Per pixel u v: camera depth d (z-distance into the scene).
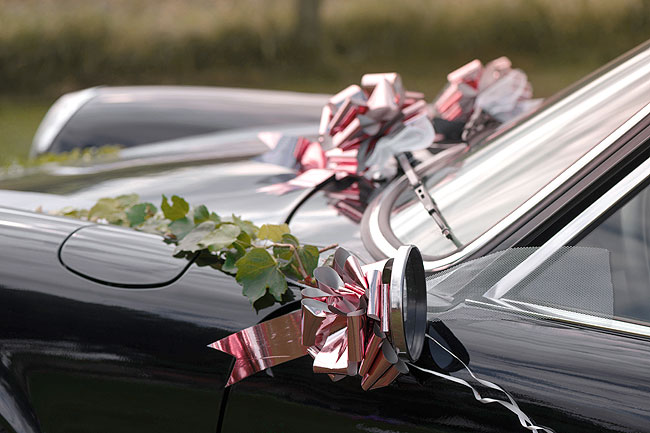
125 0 25.23
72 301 2.82
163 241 2.89
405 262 2.57
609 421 2.59
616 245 2.69
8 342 2.83
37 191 3.38
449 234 2.79
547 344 2.64
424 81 21.55
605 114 2.84
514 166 2.85
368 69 23.59
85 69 22.30
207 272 2.81
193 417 2.75
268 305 2.75
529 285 2.69
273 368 2.71
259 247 2.78
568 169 2.73
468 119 3.34
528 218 2.72
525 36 23.80
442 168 3.02
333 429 2.68
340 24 24.59
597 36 23.62
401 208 2.92
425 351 2.66
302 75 23.25
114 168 3.58
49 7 24.27
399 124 3.18
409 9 24.59
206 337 2.75
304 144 3.30
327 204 3.05
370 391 2.66
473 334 2.66
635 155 2.70
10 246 2.90
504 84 3.37
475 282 2.71
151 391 2.77
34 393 2.82
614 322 2.66
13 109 19.28
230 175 3.37
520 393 2.61
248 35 23.53
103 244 2.88
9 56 21.94
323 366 2.60
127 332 2.78
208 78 23.11
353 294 2.60
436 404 2.63
